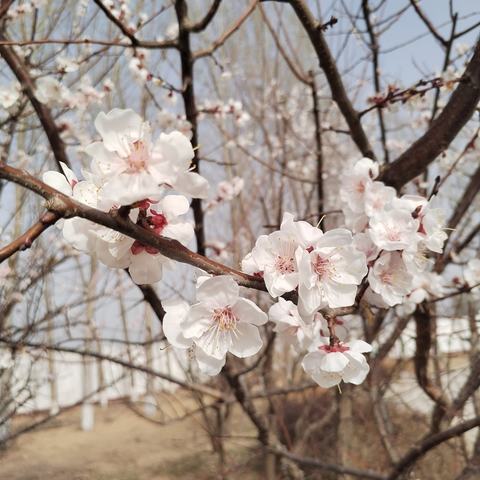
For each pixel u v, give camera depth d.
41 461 5.71
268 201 5.23
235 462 4.90
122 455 5.86
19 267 3.36
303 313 0.90
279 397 4.22
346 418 3.77
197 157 2.41
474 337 3.02
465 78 1.67
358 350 1.15
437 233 1.21
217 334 0.94
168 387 6.83
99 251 0.94
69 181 0.97
